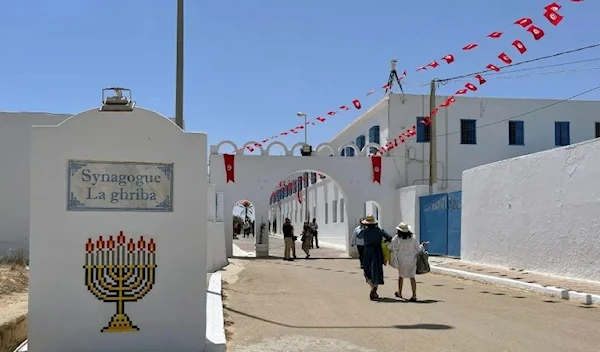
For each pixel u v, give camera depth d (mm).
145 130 7469
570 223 15086
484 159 30266
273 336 8875
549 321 10117
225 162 28516
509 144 30625
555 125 31109
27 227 18297
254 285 15555
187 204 7527
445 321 10117
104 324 7297
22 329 8609
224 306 11664
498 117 30641
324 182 42344
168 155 7504
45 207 7223
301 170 29031
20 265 14430
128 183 7414
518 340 8555
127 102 7512
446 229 23578
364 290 14586
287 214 61219
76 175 7297
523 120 30859
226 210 28516
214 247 19469
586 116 31344
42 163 7242
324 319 10320
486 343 8367
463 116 30328
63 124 7309
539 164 16438
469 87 19344
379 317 10523
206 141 7629
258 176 28766
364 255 13086
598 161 14055
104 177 7367
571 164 15047
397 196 28906
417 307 11734
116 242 7352
